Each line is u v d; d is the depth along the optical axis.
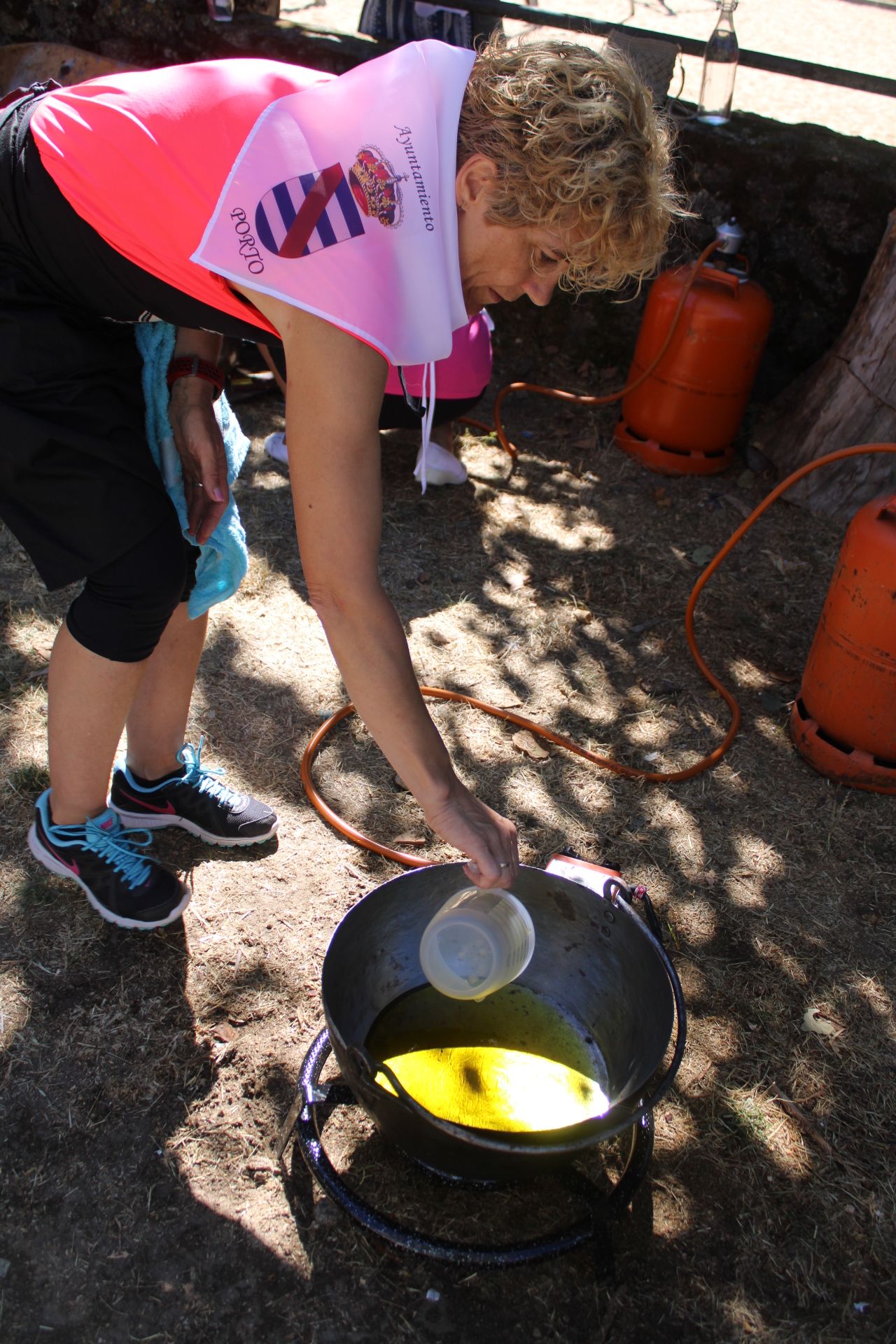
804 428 3.77
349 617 1.31
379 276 1.22
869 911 2.28
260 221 1.26
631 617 3.12
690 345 3.57
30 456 1.57
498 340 4.46
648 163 1.21
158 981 1.96
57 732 1.82
